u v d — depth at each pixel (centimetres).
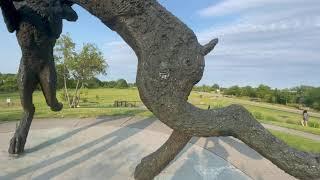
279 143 373
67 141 804
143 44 379
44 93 682
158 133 926
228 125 379
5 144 763
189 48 382
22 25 570
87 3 390
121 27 390
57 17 593
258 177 649
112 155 719
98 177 598
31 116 718
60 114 1130
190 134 389
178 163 695
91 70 2480
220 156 760
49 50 632
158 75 373
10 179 572
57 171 617
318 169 361
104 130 927
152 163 453
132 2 373
